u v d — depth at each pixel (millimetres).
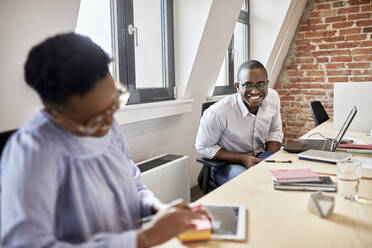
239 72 2082
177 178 2350
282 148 1968
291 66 4602
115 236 716
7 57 1378
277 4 3980
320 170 1498
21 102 1469
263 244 846
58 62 680
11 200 634
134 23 2357
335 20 4227
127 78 2260
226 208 1062
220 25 2861
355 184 1152
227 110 2109
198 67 2826
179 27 2719
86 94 711
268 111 2252
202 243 860
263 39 4152
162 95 2641
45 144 717
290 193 1217
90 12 2016
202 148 2121
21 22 1396
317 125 3107
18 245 609
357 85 2521
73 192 767
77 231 777
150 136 2545
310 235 890
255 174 1460
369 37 4059
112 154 918
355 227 934
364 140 2189
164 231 753
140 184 1131
